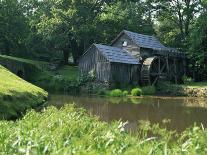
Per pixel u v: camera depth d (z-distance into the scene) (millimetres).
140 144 7992
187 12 56406
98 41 57969
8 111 18250
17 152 7082
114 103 30188
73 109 16953
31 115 14383
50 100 30062
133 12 59062
